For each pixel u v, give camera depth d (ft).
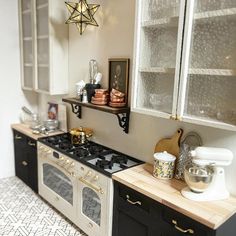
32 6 9.61
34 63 10.02
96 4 7.95
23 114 11.48
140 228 5.70
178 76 5.02
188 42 4.80
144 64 5.89
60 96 10.34
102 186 6.46
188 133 6.06
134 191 5.67
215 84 4.85
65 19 9.24
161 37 5.66
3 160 11.41
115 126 7.95
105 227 6.55
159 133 6.71
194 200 5.00
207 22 4.84
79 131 8.47
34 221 8.29
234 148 5.30
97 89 7.79
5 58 10.78
